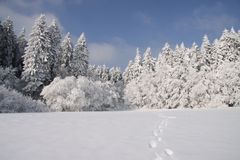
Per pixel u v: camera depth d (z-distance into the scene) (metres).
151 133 8.45
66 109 41.50
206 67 52.50
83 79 44.81
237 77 44.91
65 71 49.81
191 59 56.50
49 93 40.47
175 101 52.94
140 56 73.00
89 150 5.73
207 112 21.97
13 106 32.72
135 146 6.21
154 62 69.00
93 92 46.09
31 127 9.69
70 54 50.81
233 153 5.47
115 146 6.20
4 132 8.34
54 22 51.06
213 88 47.47
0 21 47.00
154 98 56.31
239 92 44.84
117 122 12.23
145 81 59.69
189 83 51.44
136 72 70.56
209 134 8.23
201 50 58.28
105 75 91.62
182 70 54.22
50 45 44.81
